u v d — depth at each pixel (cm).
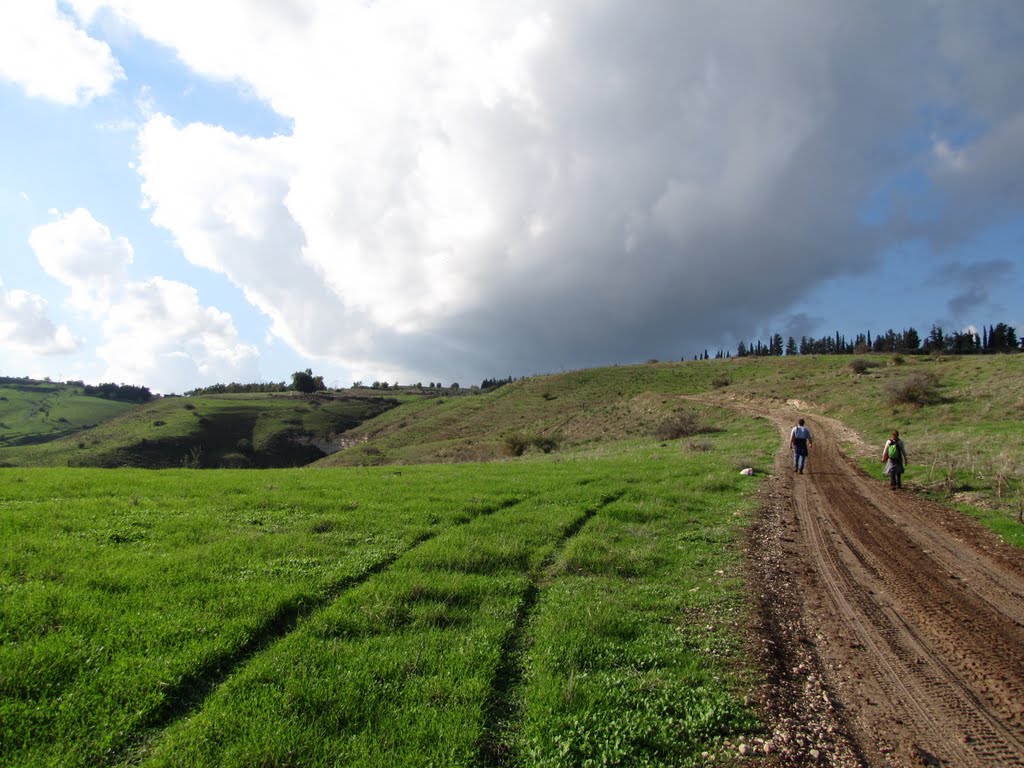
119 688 509
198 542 1040
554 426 7912
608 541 1171
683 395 8081
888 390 4547
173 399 15200
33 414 15912
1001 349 12531
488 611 760
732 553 1115
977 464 2014
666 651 658
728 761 470
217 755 432
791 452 2975
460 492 1669
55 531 1039
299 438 12450
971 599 866
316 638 642
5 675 511
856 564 1051
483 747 473
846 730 518
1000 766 469
